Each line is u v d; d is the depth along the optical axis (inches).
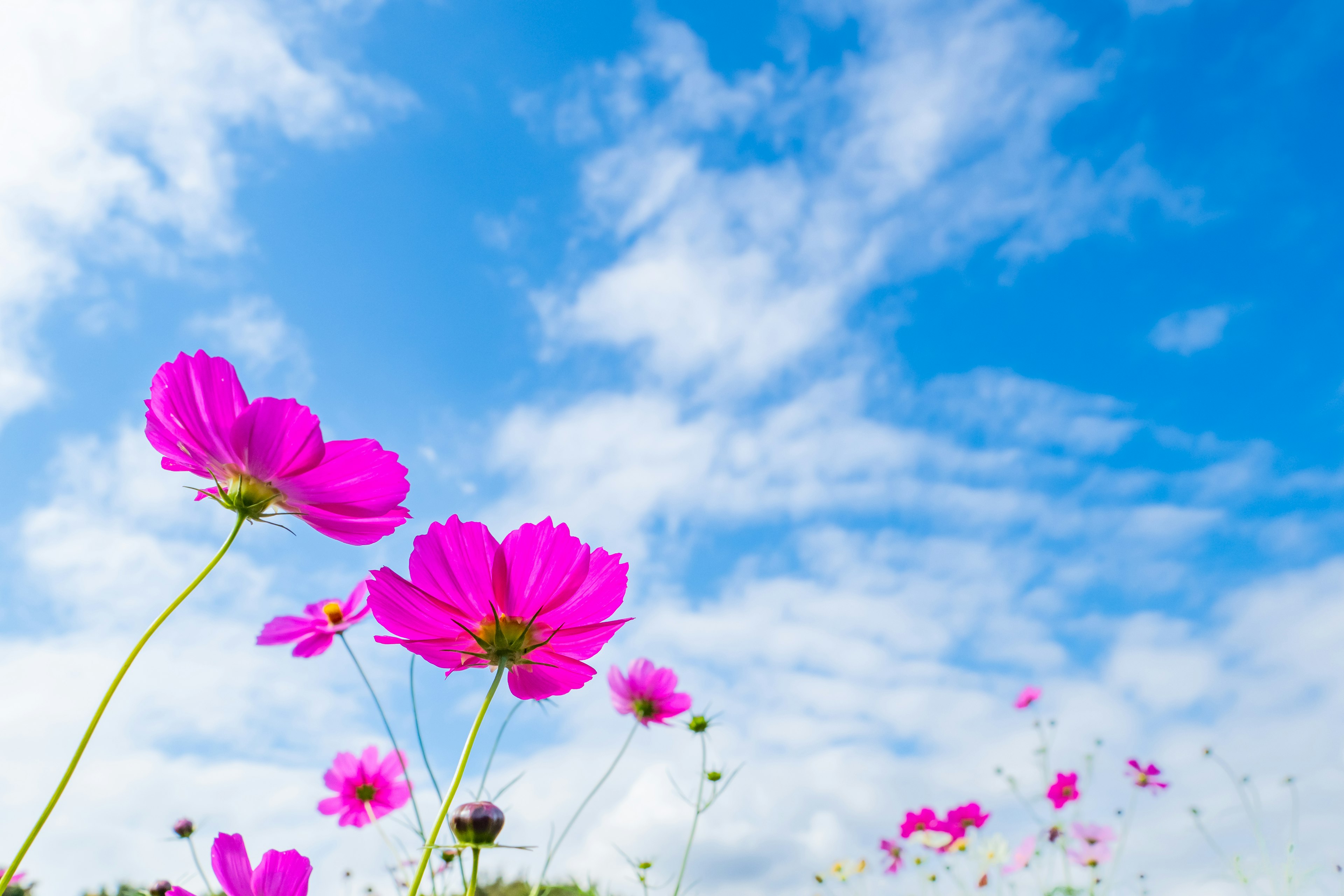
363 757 26.1
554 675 13.0
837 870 46.8
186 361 12.6
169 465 12.8
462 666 12.5
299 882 12.7
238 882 12.3
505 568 12.8
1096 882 41.3
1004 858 43.5
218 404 12.5
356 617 24.3
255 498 12.6
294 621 25.0
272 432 12.5
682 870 27.2
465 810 11.2
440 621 12.5
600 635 13.0
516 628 12.6
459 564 12.6
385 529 13.3
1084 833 44.1
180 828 21.5
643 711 33.2
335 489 12.8
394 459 13.2
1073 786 45.9
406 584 12.4
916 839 46.4
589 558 13.1
